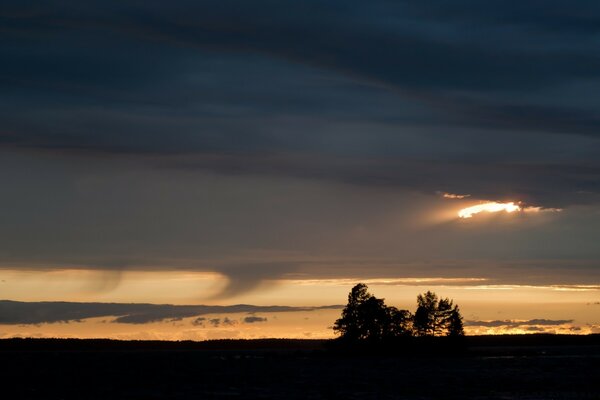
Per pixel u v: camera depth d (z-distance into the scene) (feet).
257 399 612.70
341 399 605.31
